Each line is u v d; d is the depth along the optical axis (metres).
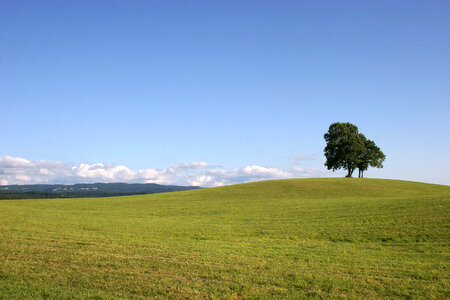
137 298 11.65
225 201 53.19
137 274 14.21
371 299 11.74
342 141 94.19
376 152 97.06
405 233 24.47
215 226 30.38
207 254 18.20
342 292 12.41
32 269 14.73
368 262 16.98
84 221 33.09
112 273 14.30
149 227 29.45
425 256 18.50
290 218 33.94
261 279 13.75
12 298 11.49
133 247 19.75
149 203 53.56
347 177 94.38
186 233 26.50
